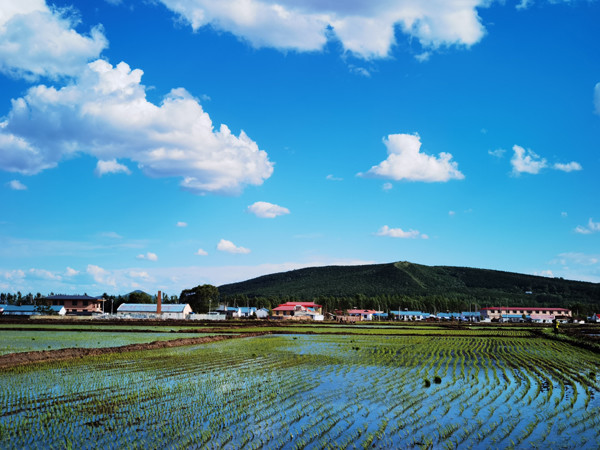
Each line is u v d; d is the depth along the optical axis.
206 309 194.50
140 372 34.66
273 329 102.38
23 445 17.36
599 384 30.44
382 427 19.88
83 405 23.55
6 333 76.00
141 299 188.00
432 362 41.91
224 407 23.25
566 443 18.12
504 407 23.75
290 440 18.11
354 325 130.88
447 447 17.61
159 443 17.62
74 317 137.12
